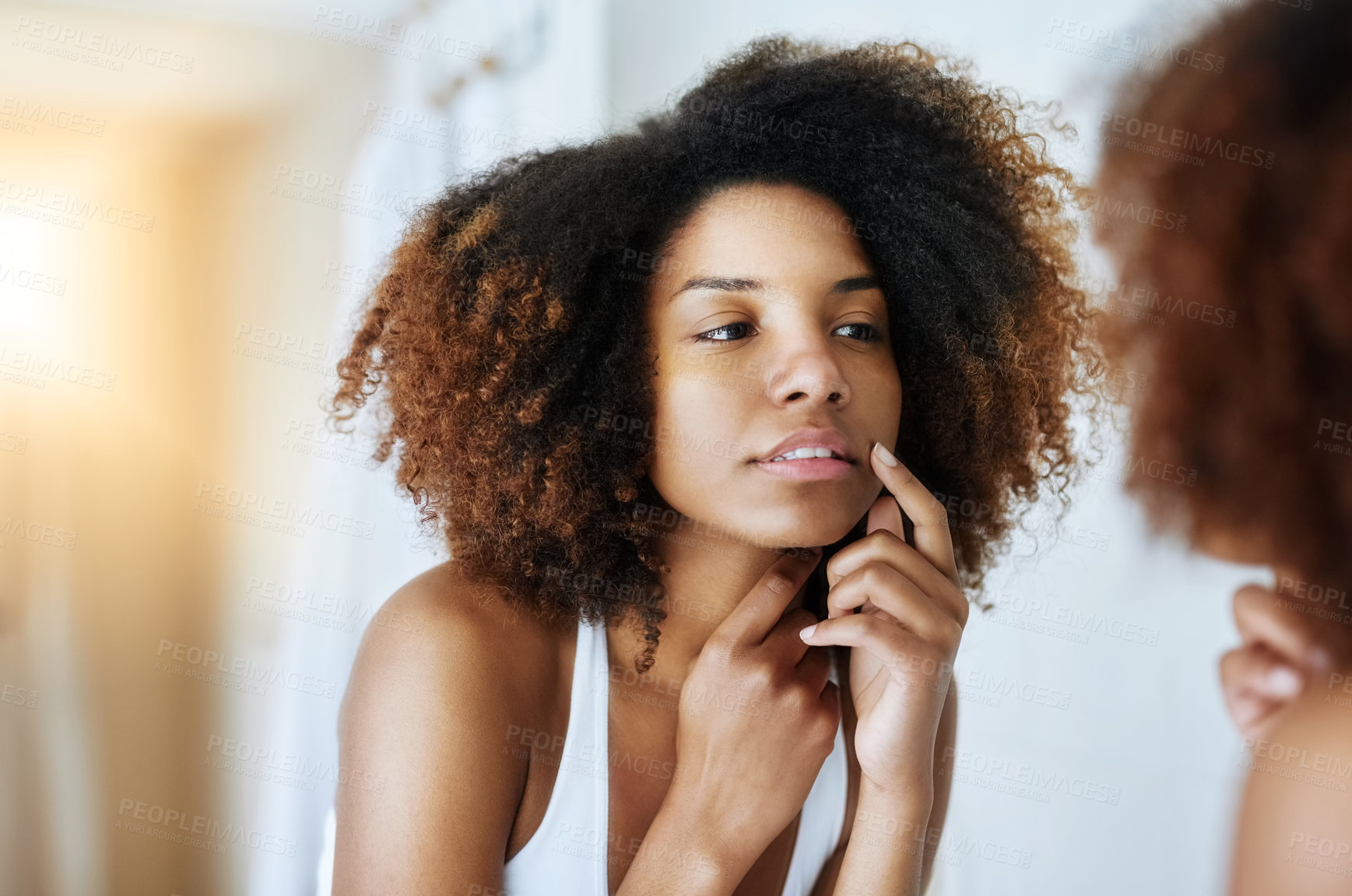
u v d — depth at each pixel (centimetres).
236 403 179
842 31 173
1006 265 101
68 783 175
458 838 82
